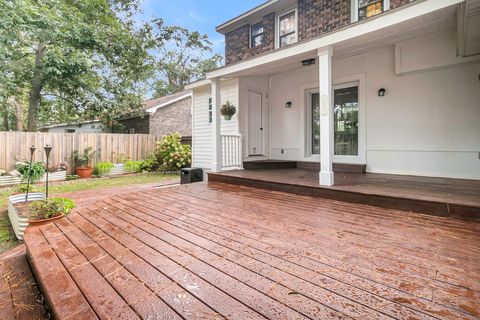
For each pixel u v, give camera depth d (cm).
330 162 402
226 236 248
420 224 269
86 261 207
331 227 266
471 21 304
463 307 135
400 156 491
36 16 852
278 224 279
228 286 160
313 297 147
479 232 243
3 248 344
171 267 189
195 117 828
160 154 1118
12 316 174
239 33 844
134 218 323
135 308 143
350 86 562
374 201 343
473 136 418
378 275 169
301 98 638
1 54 816
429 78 454
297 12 693
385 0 523
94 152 1034
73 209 377
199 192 473
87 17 1034
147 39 1320
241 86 654
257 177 500
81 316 140
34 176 788
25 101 1349
